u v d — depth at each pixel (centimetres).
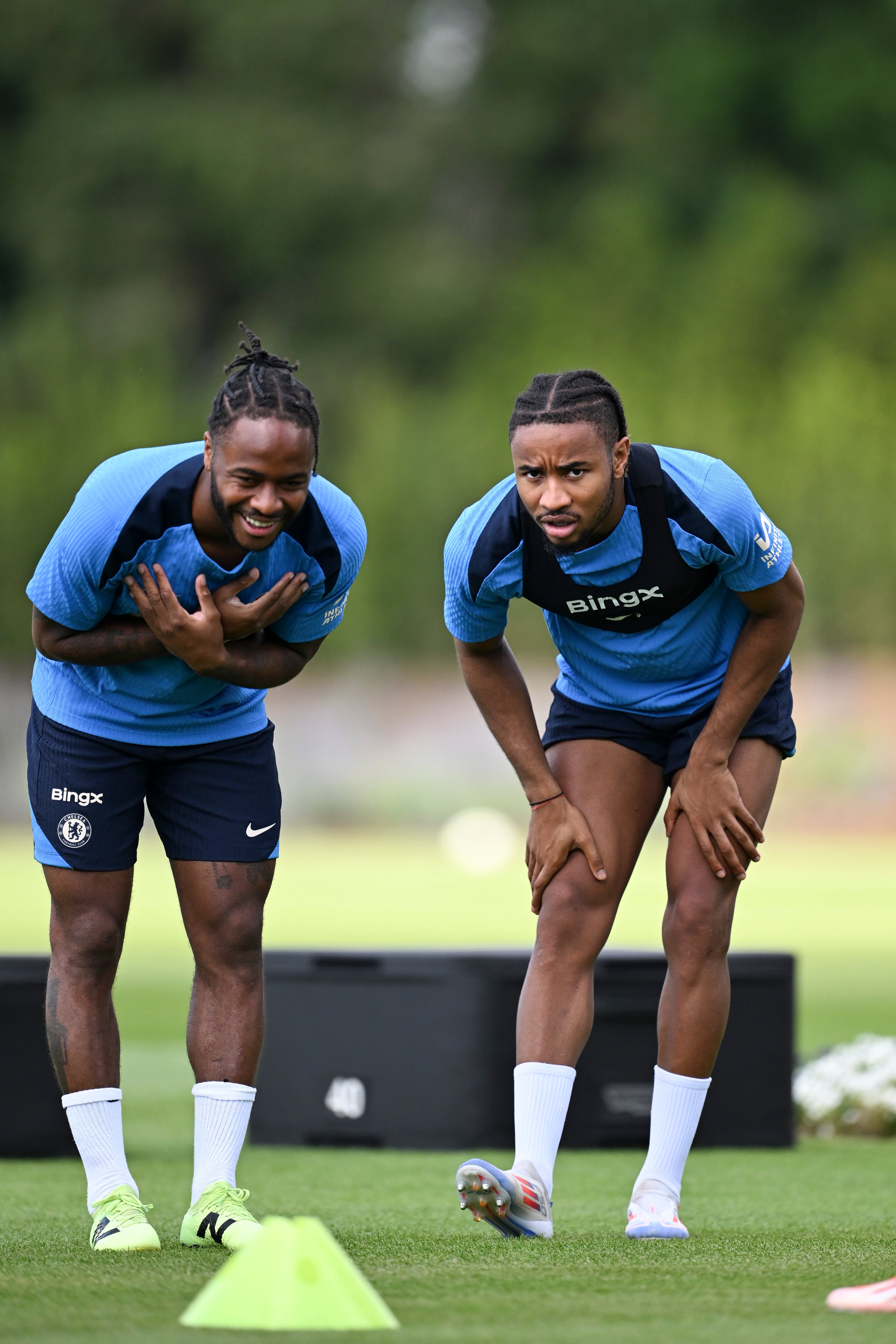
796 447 11288
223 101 15438
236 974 1298
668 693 1342
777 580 1274
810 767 10481
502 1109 1898
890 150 14312
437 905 6606
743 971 1959
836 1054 2331
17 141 15738
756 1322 953
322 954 1945
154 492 1202
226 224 14788
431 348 14462
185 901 1302
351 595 11725
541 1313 983
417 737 11231
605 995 1923
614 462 1239
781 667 1309
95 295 14838
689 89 14550
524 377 12794
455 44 15838
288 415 1146
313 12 15500
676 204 14338
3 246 15388
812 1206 1508
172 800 1300
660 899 7188
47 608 1234
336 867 9138
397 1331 929
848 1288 1041
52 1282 1083
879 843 10300
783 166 14662
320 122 15238
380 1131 1916
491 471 11944
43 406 13000
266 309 15000
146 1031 3175
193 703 1280
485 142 14925
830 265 13538
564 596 1305
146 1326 944
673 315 13100
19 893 7562
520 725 1365
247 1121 1300
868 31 14562
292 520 1213
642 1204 1300
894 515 10894
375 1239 1279
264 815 1307
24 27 15725
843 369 11900
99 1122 1269
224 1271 973
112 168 15025
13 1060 1881
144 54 16050
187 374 14562
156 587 1202
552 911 1324
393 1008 1917
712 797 1308
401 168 14875
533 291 13650
